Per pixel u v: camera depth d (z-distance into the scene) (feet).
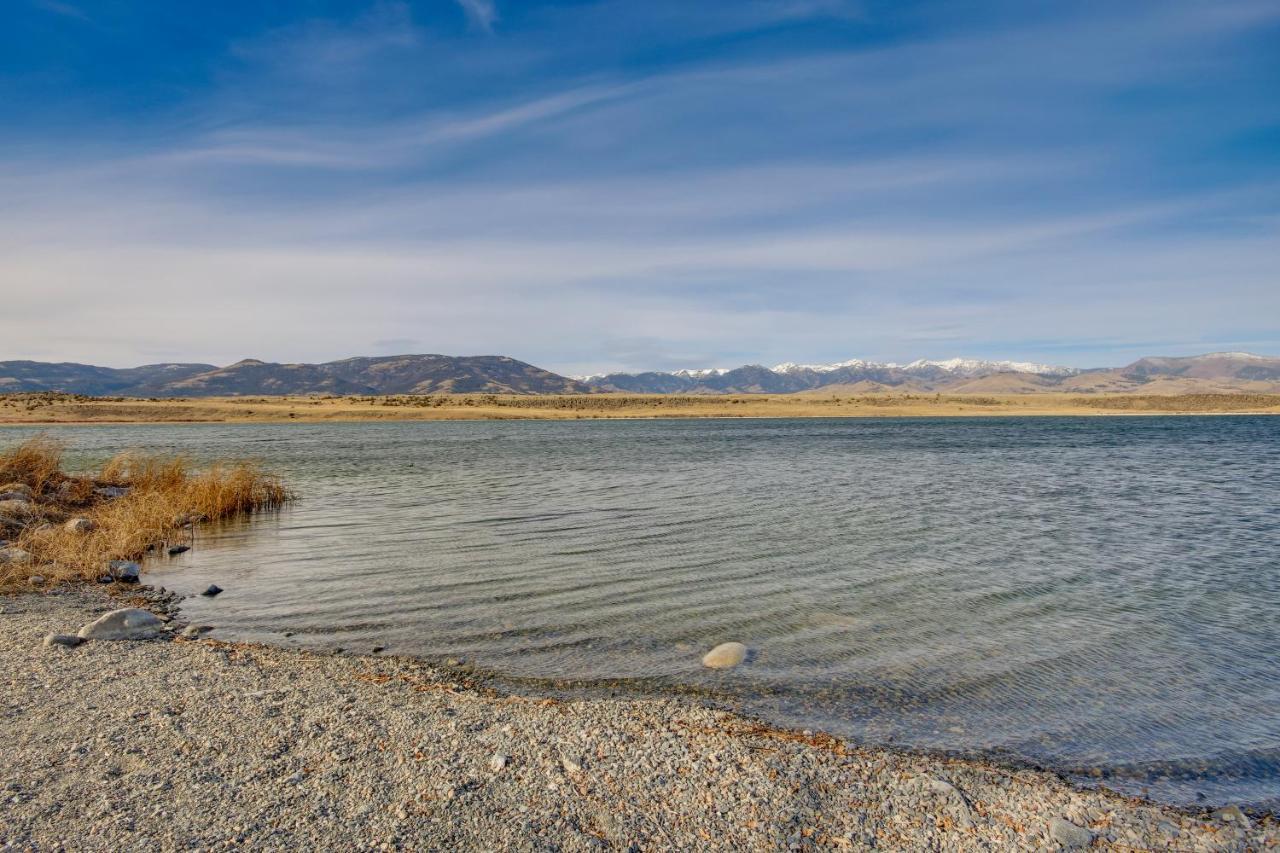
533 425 429.38
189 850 18.60
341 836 19.56
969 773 24.79
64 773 22.77
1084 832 21.27
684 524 76.59
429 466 151.64
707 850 19.86
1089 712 30.32
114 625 39.09
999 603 46.73
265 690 30.99
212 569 57.26
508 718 28.35
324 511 87.86
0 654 35.37
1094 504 93.45
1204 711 30.53
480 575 54.08
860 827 21.35
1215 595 48.96
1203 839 21.27
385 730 26.84
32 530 62.49
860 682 33.40
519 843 19.62
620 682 33.22
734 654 36.01
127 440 250.57
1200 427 362.12
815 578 53.16
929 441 250.16
